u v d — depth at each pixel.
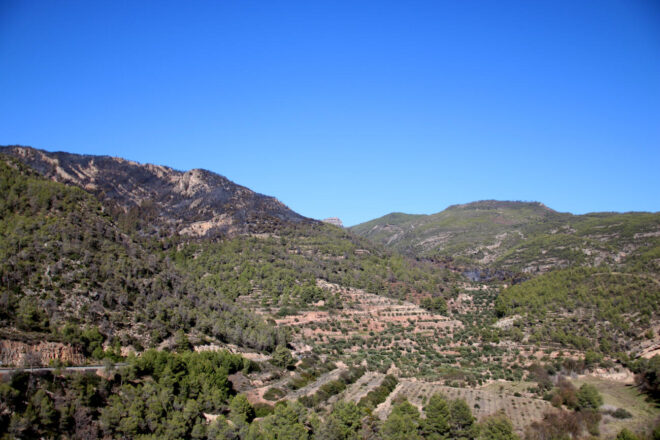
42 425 69.25
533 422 105.50
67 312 98.69
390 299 193.50
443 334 168.75
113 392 81.06
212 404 89.62
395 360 147.25
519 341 161.12
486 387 132.00
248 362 112.00
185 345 107.62
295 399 104.94
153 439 75.12
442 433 95.38
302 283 188.38
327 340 156.00
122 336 101.62
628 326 154.38
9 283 96.81
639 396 119.25
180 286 132.62
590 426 103.44
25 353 81.88
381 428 93.50
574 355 146.00
